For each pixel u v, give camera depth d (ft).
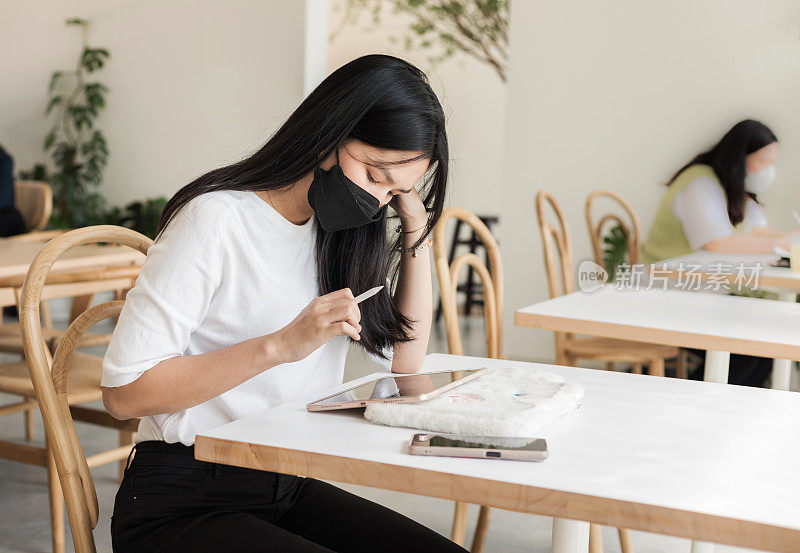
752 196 11.78
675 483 2.92
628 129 15.26
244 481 4.06
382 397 3.74
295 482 4.37
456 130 23.88
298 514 4.33
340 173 3.82
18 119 22.29
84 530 4.18
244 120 20.12
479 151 23.73
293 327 3.65
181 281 3.80
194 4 20.40
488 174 23.71
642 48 15.03
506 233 16.31
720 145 11.60
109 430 11.04
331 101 3.80
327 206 3.88
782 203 13.42
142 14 20.92
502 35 23.40
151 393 3.70
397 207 4.68
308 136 3.85
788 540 2.56
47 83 21.95
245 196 3.96
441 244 6.25
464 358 5.24
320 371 4.50
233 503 4.07
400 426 3.51
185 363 3.72
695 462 3.17
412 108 3.77
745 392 4.35
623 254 15.07
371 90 3.76
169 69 20.79
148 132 21.13
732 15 14.35
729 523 2.63
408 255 4.83
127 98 21.27
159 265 3.82
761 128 11.43
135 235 4.92
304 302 4.24
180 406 3.76
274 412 3.74
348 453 3.15
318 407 3.73
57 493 7.20
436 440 3.21
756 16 14.19
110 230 4.79
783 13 14.01
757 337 5.80
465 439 3.23
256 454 3.26
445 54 24.06
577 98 15.58
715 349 5.86
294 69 19.57
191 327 3.87
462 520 6.81
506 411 3.45
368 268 4.42
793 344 5.63
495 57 23.57
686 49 14.73
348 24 25.05
